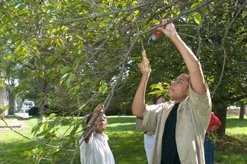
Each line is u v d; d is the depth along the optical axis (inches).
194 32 351.3
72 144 97.3
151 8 130.9
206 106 120.5
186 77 131.6
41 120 100.7
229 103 538.9
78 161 248.5
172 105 132.4
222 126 584.1
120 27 124.1
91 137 192.7
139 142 581.3
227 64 438.0
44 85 117.9
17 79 118.8
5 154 455.5
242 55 437.4
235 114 1306.6
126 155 464.8
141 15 129.0
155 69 439.8
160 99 217.3
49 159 98.6
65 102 106.3
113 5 139.1
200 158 122.1
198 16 146.9
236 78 463.8
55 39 127.3
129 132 722.8
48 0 133.8
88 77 108.0
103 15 117.6
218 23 386.6
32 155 98.3
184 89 129.2
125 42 125.0
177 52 412.8
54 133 96.6
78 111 100.7
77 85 101.0
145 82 138.5
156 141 130.5
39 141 97.5
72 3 131.5
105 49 120.6
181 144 121.2
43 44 126.1
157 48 389.4
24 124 865.5
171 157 124.8
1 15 126.5
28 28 123.2
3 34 123.6
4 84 113.8
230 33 418.0
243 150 518.0
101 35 123.5
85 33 121.5
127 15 124.6
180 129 123.1
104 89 97.7
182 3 141.3
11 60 109.2
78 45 119.6
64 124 97.0
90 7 132.4
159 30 121.3
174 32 117.3
